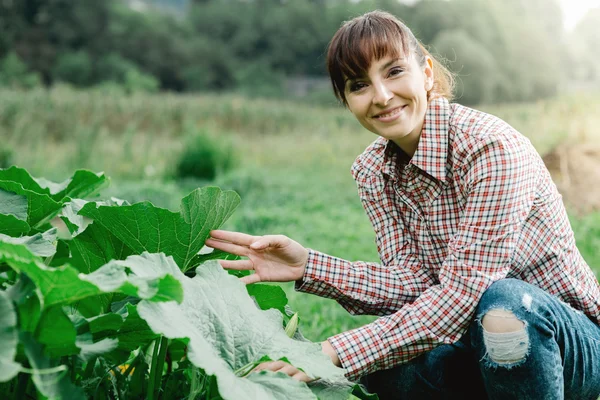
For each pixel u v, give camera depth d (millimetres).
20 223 1623
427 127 1838
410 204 1964
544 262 1847
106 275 1216
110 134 18062
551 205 1842
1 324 1058
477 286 1688
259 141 17766
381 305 1990
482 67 41156
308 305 3369
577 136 7648
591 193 6281
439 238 1940
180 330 1301
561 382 1636
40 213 1838
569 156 6926
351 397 2186
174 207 7395
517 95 44656
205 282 1517
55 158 12938
